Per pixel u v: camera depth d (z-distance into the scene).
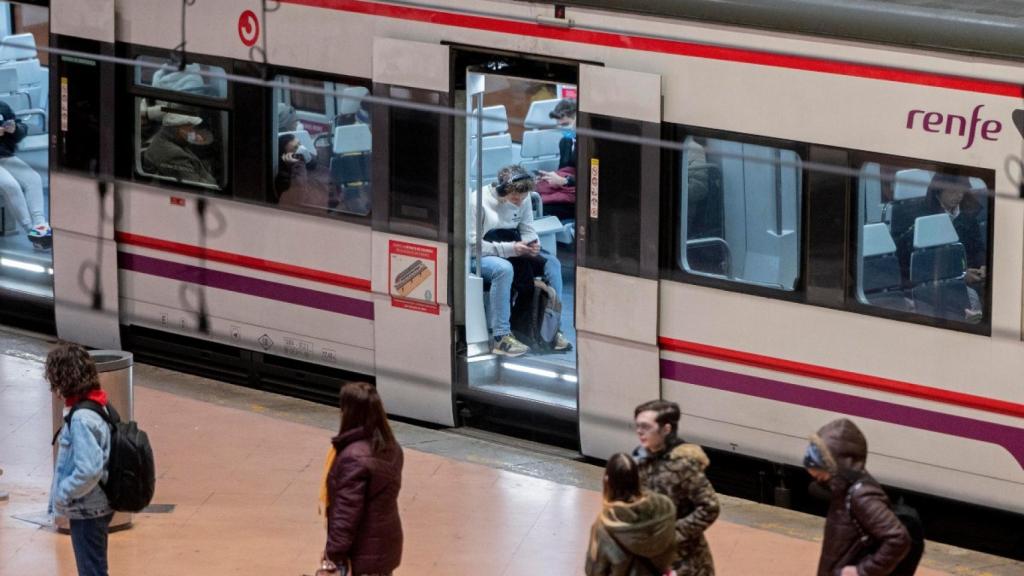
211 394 14.96
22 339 16.38
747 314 12.20
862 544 8.16
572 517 11.85
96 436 9.58
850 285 11.73
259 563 10.91
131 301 15.73
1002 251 11.09
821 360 11.93
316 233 14.39
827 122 11.62
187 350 15.56
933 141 11.23
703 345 12.45
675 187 12.42
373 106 13.82
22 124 17.59
